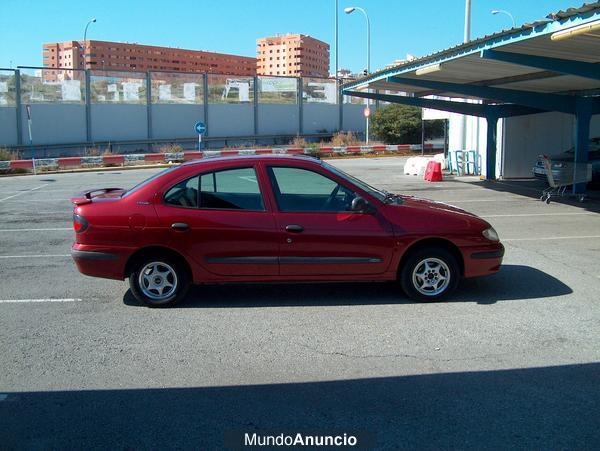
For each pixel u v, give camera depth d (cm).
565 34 896
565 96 1535
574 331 580
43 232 1193
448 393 449
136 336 580
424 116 2656
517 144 2056
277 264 649
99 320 630
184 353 535
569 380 470
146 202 652
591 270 823
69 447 381
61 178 2488
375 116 4616
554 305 664
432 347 541
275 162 665
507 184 1941
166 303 666
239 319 627
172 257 661
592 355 520
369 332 582
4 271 862
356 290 729
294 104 4947
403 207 668
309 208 657
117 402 442
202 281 657
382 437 388
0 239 1120
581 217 1288
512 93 1549
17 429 404
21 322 627
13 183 2284
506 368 493
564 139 2070
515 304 668
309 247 647
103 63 12212
